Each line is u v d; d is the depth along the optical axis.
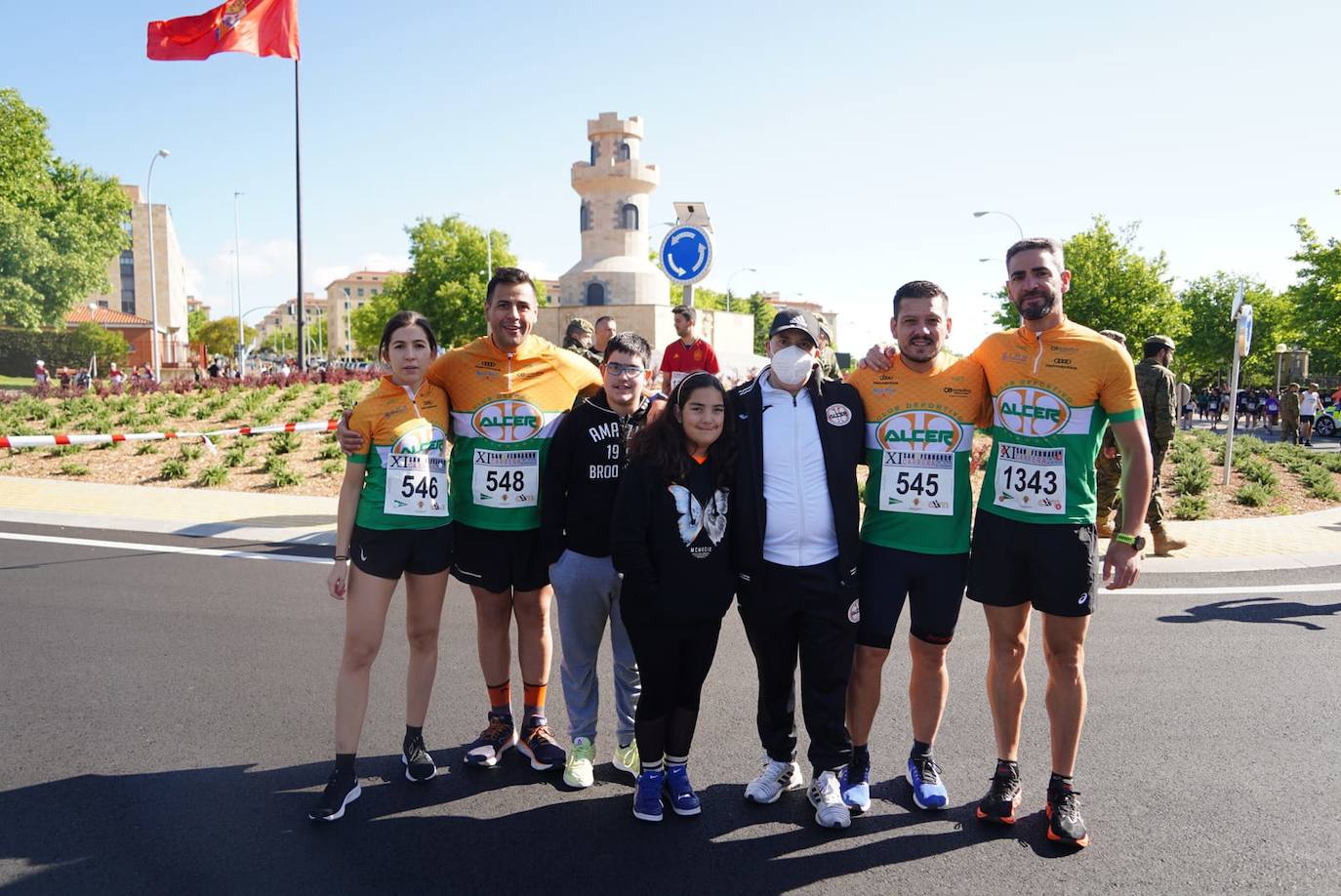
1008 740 3.66
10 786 3.84
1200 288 52.03
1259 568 7.98
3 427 16.50
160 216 86.75
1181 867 3.27
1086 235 40.22
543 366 4.19
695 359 9.05
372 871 3.24
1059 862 3.32
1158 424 8.22
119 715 4.59
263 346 139.50
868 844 3.46
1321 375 39.53
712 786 3.97
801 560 3.61
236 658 5.44
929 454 3.70
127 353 60.25
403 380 3.80
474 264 59.47
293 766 4.07
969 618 6.52
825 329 4.14
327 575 7.48
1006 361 3.62
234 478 12.46
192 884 3.12
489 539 4.10
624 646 4.09
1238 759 4.15
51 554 8.16
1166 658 5.55
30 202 45.41
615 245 37.56
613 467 3.93
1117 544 3.57
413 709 4.00
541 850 3.41
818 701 3.64
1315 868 3.26
